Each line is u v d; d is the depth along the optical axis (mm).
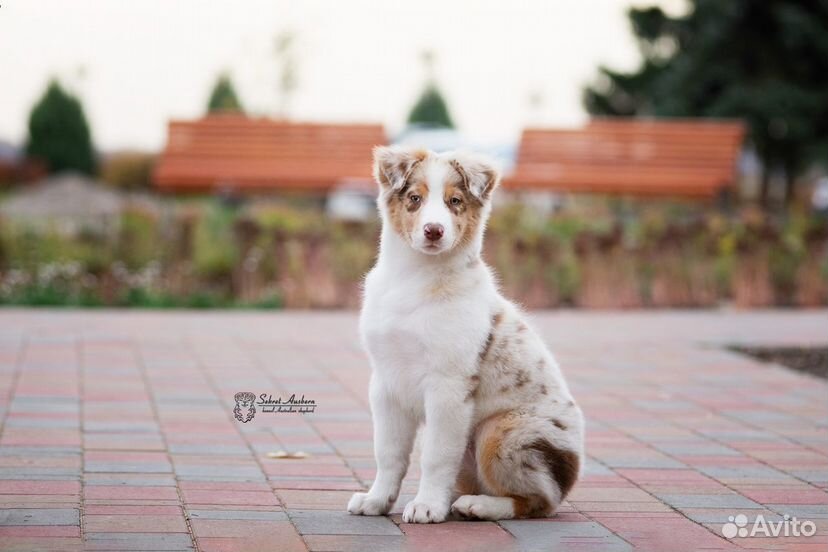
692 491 6125
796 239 16172
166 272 15406
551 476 5367
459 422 5297
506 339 5398
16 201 22141
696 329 13125
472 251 5422
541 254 15484
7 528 5023
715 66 27000
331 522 5301
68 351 10359
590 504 5812
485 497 5410
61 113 35438
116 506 5453
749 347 11555
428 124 35531
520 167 19047
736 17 26453
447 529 5223
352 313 14336
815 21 26328
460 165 5375
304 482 6086
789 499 5980
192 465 6379
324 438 7207
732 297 16234
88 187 25672
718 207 19312
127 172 34938
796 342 11922
